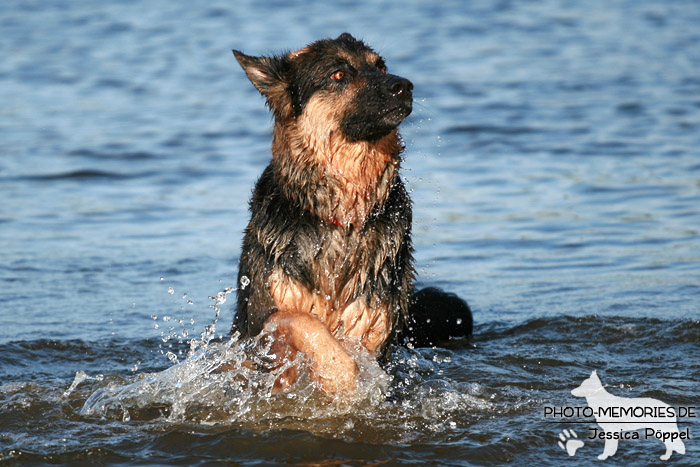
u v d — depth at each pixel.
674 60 33.44
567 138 22.72
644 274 13.27
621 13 45.66
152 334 11.16
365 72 8.91
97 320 11.62
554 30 40.59
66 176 19.91
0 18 44.44
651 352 10.16
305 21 40.94
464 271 13.88
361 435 7.75
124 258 14.40
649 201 17.31
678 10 46.31
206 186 19.16
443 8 46.28
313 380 8.52
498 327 11.52
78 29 41.25
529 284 13.16
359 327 9.13
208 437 7.63
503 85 29.33
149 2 49.62
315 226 8.95
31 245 15.05
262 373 8.99
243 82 30.92
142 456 7.29
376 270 9.05
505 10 46.22
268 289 8.88
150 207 17.67
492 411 8.36
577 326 11.21
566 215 16.69
